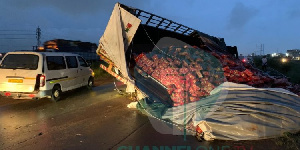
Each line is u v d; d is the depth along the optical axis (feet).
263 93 17.84
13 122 18.49
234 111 16.10
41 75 23.59
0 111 21.62
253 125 15.33
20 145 14.14
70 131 16.71
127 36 21.81
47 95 24.27
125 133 16.52
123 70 22.02
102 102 25.96
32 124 18.07
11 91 23.47
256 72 30.19
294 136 15.29
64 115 20.71
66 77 27.63
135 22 21.48
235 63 29.78
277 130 15.42
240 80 24.52
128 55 24.21
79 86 31.14
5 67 24.30
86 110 22.53
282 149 14.06
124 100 27.12
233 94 17.58
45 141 14.84
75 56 30.99
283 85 26.22
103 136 15.89
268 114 15.98
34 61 23.97
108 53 23.26
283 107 16.52
